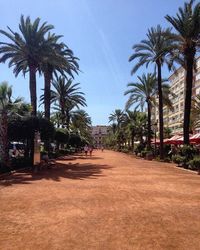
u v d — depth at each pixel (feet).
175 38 112.47
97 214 35.53
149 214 35.68
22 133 104.22
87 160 151.74
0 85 93.09
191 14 111.34
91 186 58.23
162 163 133.90
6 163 85.10
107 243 25.45
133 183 63.10
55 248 24.25
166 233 28.35
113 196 47.26
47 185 59.62
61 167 105.19
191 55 111.75
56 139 187.62
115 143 470.80
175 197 46.88
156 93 187.52
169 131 312.29
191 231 29.04
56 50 131.85
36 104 121.39
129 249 24.03
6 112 92.53
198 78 244.42
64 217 34.12
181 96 301.22
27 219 33.30
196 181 67.67
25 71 132.77
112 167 106.01
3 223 31.78
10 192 51.11
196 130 203.72
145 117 254.68
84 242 25.70
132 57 155.22
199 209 38.55
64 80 214.90
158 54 147.54
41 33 118.11
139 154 209.87
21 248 24.29
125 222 32.04
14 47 119.24
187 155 106.32
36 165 91.20
